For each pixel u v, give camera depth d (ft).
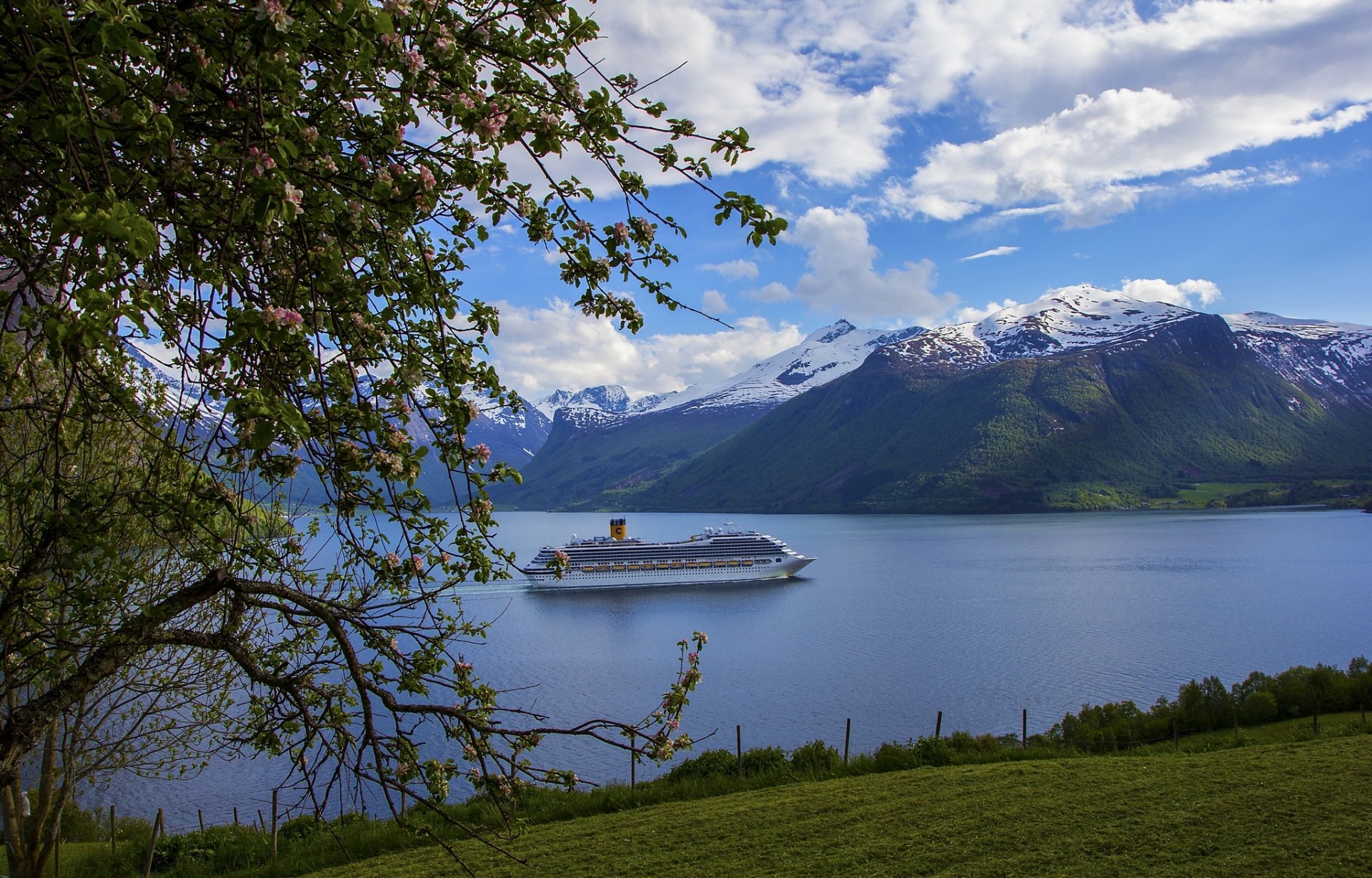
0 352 18.57
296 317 14.15
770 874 45.83
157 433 16.75
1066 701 176.55
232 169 15.55
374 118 16.47
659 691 194.39
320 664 22.41
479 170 16.43
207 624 43.42
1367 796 49.98
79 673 18.13
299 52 14.08
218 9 14.02
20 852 47.37
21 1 11.62
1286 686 133.80
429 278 17.81
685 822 57.77
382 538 19.02
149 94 14.07
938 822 51.93
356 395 17.76
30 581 18.21
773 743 152.87
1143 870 41.45
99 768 52.75
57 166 14.28
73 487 17.75
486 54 16.81
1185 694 131.64
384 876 52.29
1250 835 44.96
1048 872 42.24
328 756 20.35
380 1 14.56
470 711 20.03
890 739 153.58
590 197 17.54
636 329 18.76
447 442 17.81
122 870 63.57
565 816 64.69
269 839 66.08
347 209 15.62
